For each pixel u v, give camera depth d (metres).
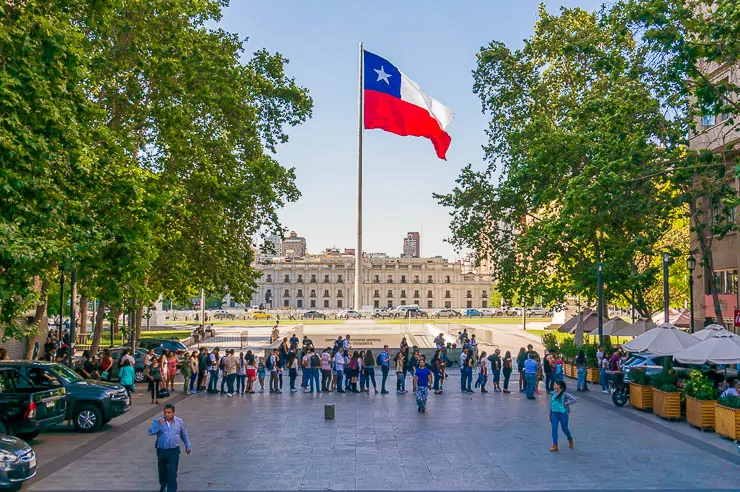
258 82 36.56
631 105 25.17
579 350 34.12
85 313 50.59
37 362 20.23
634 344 24.98
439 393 30.03
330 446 18.20
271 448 17.95
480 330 64.31
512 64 42.97
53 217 17.11
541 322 97.94
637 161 24.31
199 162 31.58
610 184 23.94
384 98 35.81
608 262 34.03
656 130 25.20
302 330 57.97
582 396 29.06
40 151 16.70
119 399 20.88
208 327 67.75
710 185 24.19
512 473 15.16
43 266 19.11
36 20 17.11
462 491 13.72
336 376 30.94
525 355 31.08
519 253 42.03
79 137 19.95
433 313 137.50
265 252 37.31
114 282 23.50
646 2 20.66
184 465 15.98
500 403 26.86
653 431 20.44
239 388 31.98
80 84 21.89
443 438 19.31
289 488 13.93
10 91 15.94
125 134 27.61
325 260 197.75
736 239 35.31
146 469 15.61
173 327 85.25
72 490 13.78
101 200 20.81
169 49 27.19
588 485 14.12
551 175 34.38
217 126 33.12
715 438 19.28
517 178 36.56
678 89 22.81
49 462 16.33
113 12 25.67
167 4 27.28
